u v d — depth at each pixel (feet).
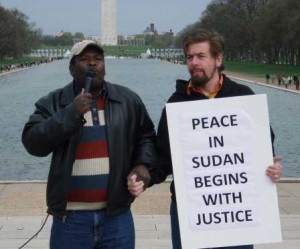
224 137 11.35
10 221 21.61
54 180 10.94
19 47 334.44
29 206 25.68
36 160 45.21
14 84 162.91
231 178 11.40
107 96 11.13
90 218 11.00
